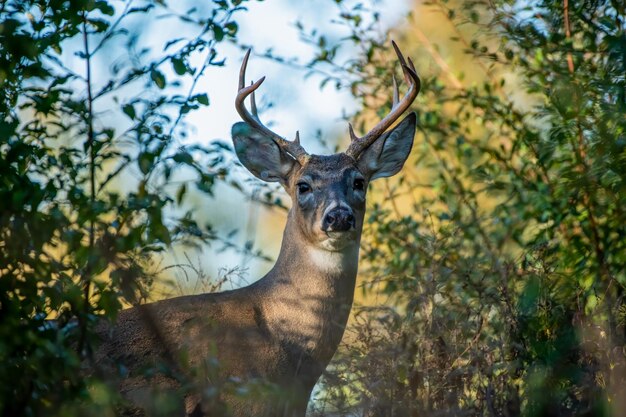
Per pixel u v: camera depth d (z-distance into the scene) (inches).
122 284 339.3
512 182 517.3
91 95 358.6
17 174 345.7
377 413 396.5
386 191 613.9
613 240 467.5
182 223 368.2
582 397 410.3
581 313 427.8
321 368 444.5
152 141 344.8
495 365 408.5
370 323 422.0
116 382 385.1
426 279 444.5
